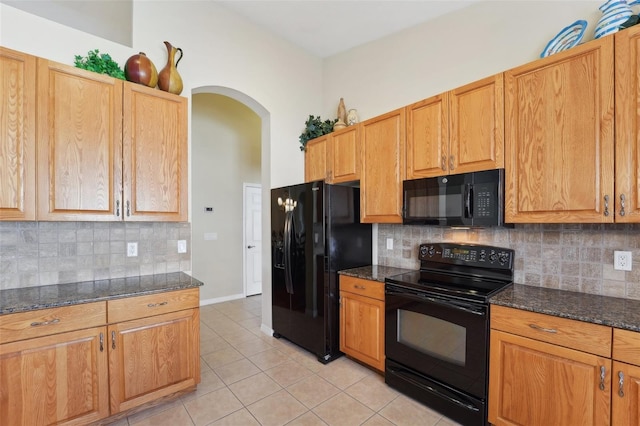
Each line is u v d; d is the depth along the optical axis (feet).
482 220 6.53
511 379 5.57
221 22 9.38
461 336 6.23
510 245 7.30
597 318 4.67
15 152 5.54
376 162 8.85
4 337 4.98
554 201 5.67
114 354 5.99
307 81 11.89
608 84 5.08
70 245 6.96
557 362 5.03
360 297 8.42
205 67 9.01
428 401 6.71
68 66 6.07
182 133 7.63
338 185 9.22
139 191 6.92
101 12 8.49
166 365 6.64
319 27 10.23
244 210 15.75
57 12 8.44
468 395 6.11
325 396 7.18
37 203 5.74
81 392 5.65
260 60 10.37
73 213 6.11
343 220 9.33
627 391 4.39
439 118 7.45
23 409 5.13
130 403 6.18
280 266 10.38
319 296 8.96
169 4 8.34
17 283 6.41
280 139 11.00
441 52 8.93
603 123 5.12
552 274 6.67
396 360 7.41
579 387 4.81
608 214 5.08
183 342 6.89
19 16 6.30
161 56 8.16
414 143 7.95
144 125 7.01
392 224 9.74
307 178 11.44
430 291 6.68
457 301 6.26
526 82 6.05
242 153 15.69
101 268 7.31
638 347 4.29
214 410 6.62
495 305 5.76
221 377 8.00
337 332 9.17
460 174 6.89
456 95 7.15
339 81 11.83
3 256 6.28
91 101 6.33
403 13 9.11
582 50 5.34
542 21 7.10
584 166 5.32
